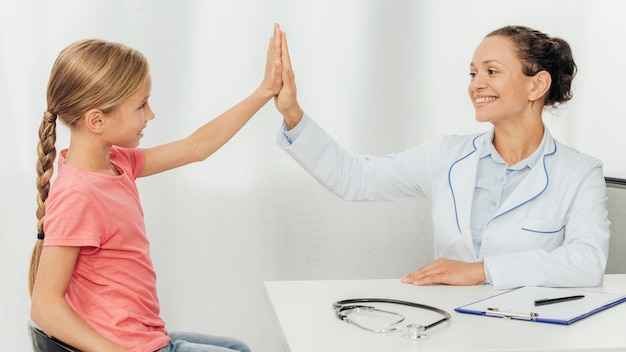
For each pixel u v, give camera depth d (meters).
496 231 1.72
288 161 2.34
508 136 1.79
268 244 2.35
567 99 1.85
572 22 2.43
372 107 2.35
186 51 2.25
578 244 1.63
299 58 2.31
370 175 1.94
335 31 2.31
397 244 2.42
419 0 2.34
